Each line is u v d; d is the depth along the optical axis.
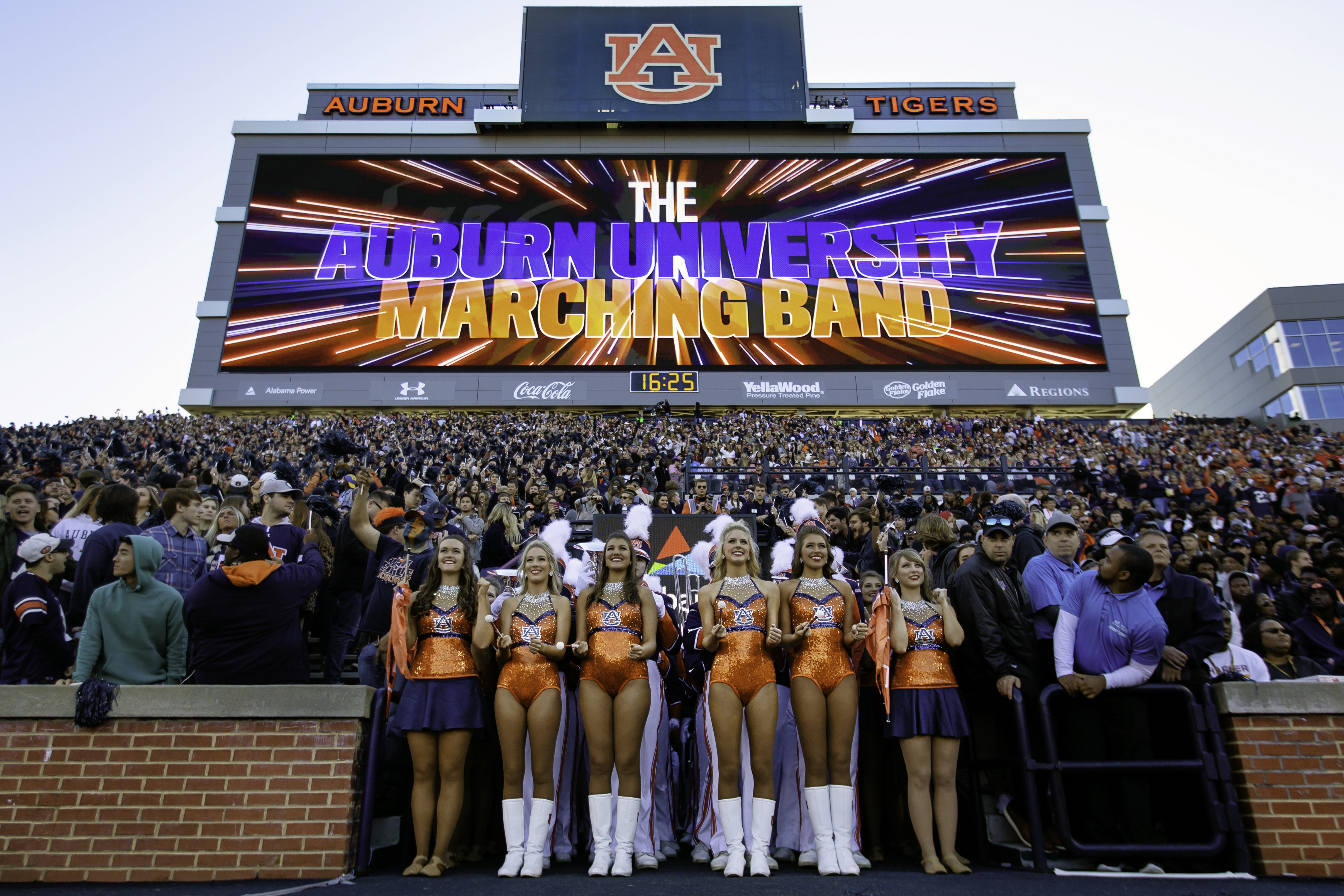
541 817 4.86
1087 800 4.99
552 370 33.69
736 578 5.30
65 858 4.69
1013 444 28.14
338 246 34.97
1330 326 43.03
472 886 4.45
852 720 5.01
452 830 4.86
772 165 36.75
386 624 6.06
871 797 5.39
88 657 5.21
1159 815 5.25
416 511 6.88
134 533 6.03
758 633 5.12
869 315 34.53
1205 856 4.78
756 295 34.69
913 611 5.22
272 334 33.72
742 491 17.56
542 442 26.83
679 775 6.59
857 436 28.59
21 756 4.85
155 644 5.40
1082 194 36.44
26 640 5.55
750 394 33.50
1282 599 7.79
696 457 23.97
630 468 20.95
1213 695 5.03
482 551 8.62
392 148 36.69
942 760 4.97
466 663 5.06
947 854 4.82
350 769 4.85
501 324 34.16
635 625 5.17
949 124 37.50
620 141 37.28
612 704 5.05
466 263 34.91
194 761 4.85
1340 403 41.81
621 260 35.09
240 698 4.95
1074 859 4.97
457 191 36.00
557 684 5.09
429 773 4.92
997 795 5.55
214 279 34.34
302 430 28.58
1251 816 4.77
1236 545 10.95
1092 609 5.19
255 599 5.25
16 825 4.74
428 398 33.19
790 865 5.13
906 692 5.05
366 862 4.79
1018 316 34.59
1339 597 7.75
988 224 35.84
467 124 37.16
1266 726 4.91
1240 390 46.56
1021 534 6.57
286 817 4.75
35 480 12.14
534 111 36.97
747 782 5.18
